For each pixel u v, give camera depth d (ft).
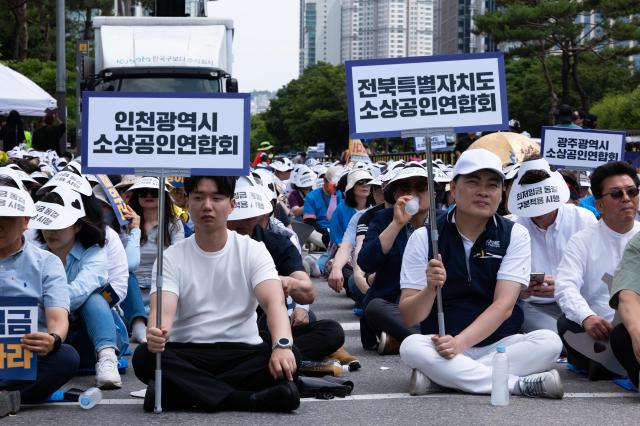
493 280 23.07
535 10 189.67
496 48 276.00
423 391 22.59
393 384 24.26
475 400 21.86
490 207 22.58
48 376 21.42
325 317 37.14
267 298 20.95
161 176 21.75
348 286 39.55
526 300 27.96
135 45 65.51
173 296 20.95
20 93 76.07
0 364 20.99
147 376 21.20
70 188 24.91
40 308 22.30
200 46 65.72
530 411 20.75
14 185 22.90
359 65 24.08
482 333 22.48
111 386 23.81
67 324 21.85
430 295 22.47
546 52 203.51
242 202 24.25
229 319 21.18
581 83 249.75
